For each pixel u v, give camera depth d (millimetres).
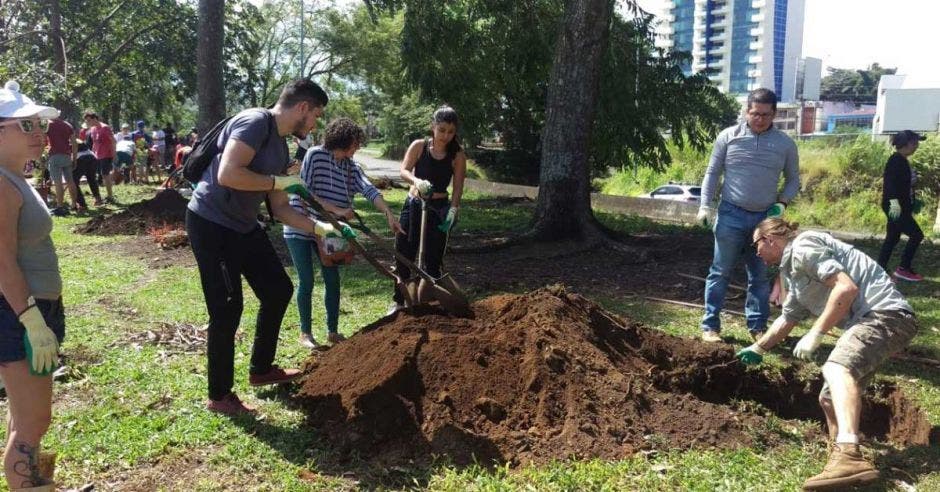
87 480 3566
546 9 14539
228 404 4352
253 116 3965
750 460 3824
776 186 5934
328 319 5738
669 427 4105
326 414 4230
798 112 66688
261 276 4410
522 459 3760
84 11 23344
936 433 4238
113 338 5887
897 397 4590
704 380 4758
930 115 37594
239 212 4141
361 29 38125
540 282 8648
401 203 17797
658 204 17078
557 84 11477
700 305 7531
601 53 11484
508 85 17125
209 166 4141
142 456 3801
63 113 16594
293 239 5535
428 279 5012
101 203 15672
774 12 112500
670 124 16109
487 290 8125
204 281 4188
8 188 2738
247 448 3893
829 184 19172
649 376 4590
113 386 4797
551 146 11508
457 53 14867
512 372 4285
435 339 4426
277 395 4645
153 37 24906
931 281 9023
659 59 15141
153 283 8148
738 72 117312
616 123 14680
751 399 4855
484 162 32594
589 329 4855
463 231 13312
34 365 2777
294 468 3705
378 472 3662
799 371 5008
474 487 3490
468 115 16672
